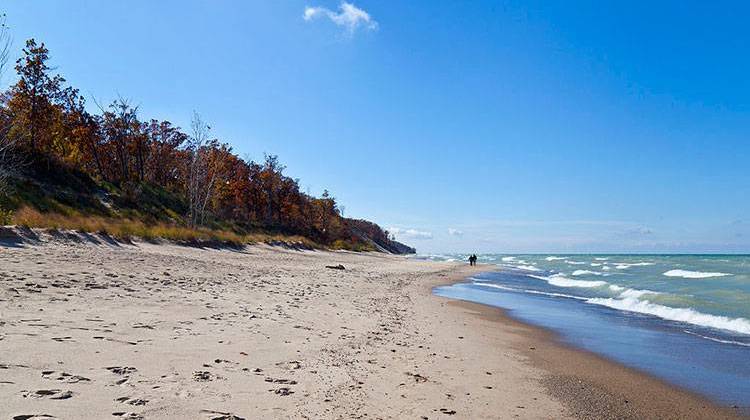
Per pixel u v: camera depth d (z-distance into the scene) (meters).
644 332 13.07
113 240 23.05
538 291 26.39
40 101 36.72
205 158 55.00
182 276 15.70
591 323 14.70
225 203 65.31
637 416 6.34
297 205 82.88
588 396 7.09
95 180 39.53
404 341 10.02
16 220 19.84
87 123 51.00
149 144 61.59
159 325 8.20
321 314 12.11
